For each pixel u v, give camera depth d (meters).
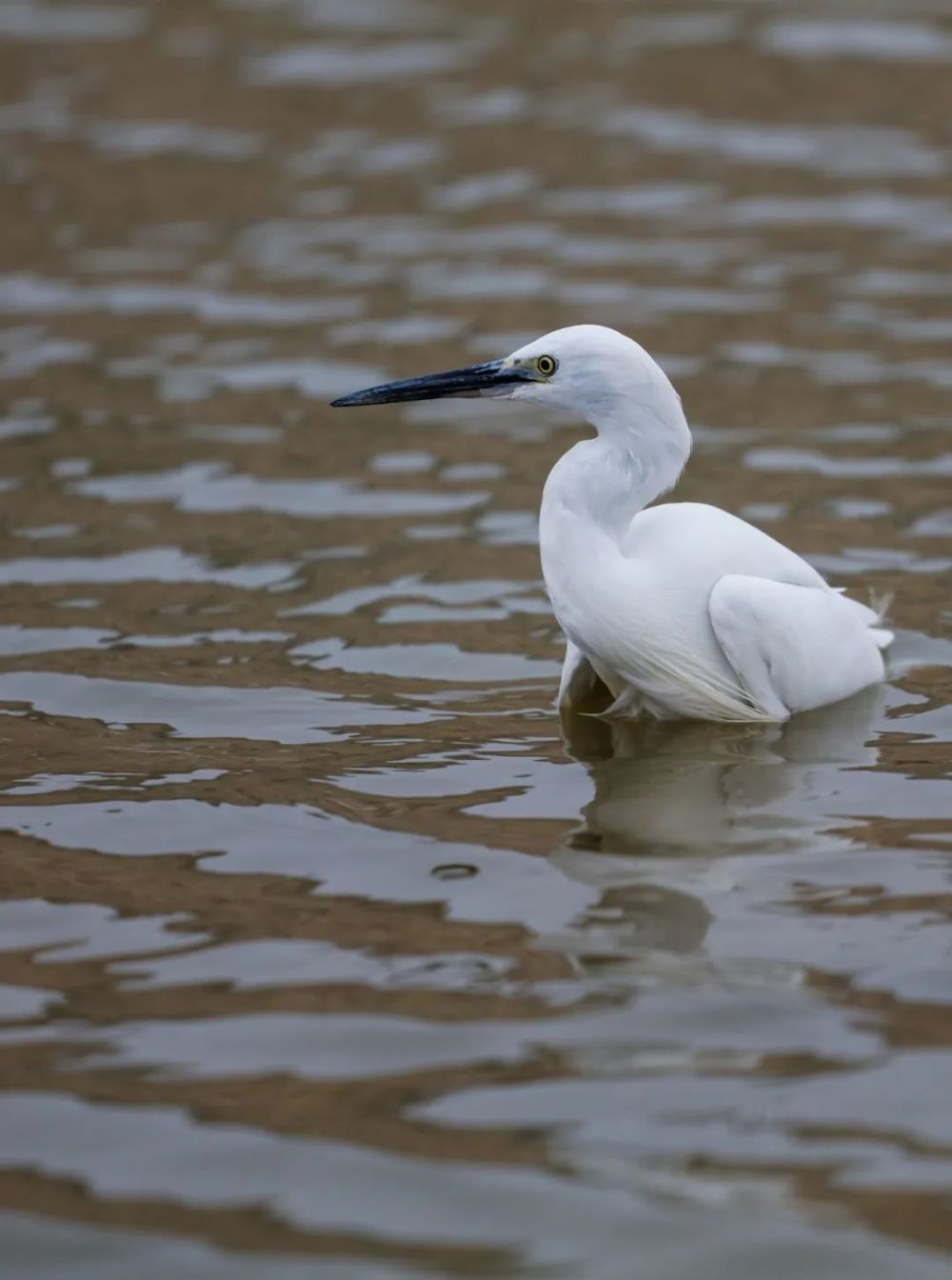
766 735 11.73
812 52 29.83
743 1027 7.98
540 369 11.84
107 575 14.38
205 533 15.24
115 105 28.06
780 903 9.18
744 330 19.81
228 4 33.78
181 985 8.45
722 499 15.76
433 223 23.47
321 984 8.45
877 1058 7.70
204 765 11.12
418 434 17.83
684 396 18.05
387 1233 6.68
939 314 20.17
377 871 9.63
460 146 26.22
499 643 13.22
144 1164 7.10
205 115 27.58
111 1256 6.57
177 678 12.51
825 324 19.98
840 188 24.36
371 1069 7.71
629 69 29.44
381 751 11.34
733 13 32.28
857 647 12.29
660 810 10.45
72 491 16.12
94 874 9.63
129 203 24.34
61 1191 6.94
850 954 8.60
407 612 13.73
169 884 9.51
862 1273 6.43
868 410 17.66
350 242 22.95
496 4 33.53
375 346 19.53
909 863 9.62
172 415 17.95
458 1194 6.88
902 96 27.73
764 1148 7.12
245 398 18.39
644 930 8.91
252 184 24.95
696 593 11.86
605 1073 7.64
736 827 10.19
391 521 15.55
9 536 15.13
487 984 8.41
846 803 10.52
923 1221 6.69
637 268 21.75
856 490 15.90
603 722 11.95
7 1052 7.89
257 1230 6.70
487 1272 6.45
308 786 10.80
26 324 20.48
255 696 12.22
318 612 13.71
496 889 9.41
